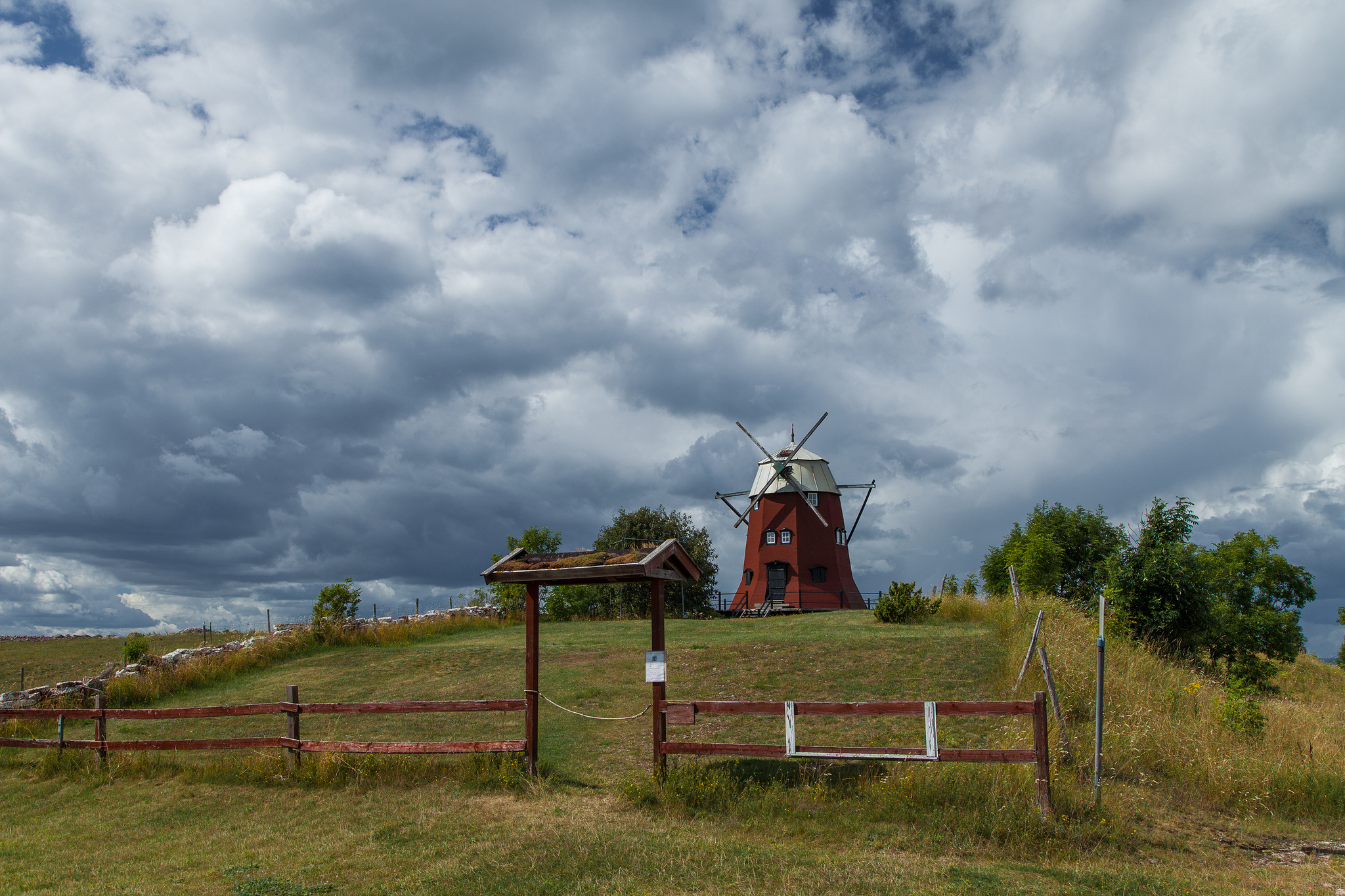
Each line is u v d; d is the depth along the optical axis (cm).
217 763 1363
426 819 1054
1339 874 859
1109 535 4122
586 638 2736
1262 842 977
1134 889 780
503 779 1176
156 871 910
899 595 2770
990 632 2286
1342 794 1120
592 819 1026
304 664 2559
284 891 820
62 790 1345
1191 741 1247
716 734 1464
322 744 1287
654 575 1151
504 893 785
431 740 1552
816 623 2906
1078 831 927
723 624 3072
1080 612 2486
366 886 826
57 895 839
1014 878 802
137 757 1455
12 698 2034
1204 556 4331
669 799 1065
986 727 1396
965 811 970
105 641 3831
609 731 1543
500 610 3709
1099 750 1020
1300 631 4238
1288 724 1473
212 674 2383
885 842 918
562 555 1263
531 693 1227
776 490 5500
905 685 1722
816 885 783
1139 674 1659
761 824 981
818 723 1486
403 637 3022
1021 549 3950
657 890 783
